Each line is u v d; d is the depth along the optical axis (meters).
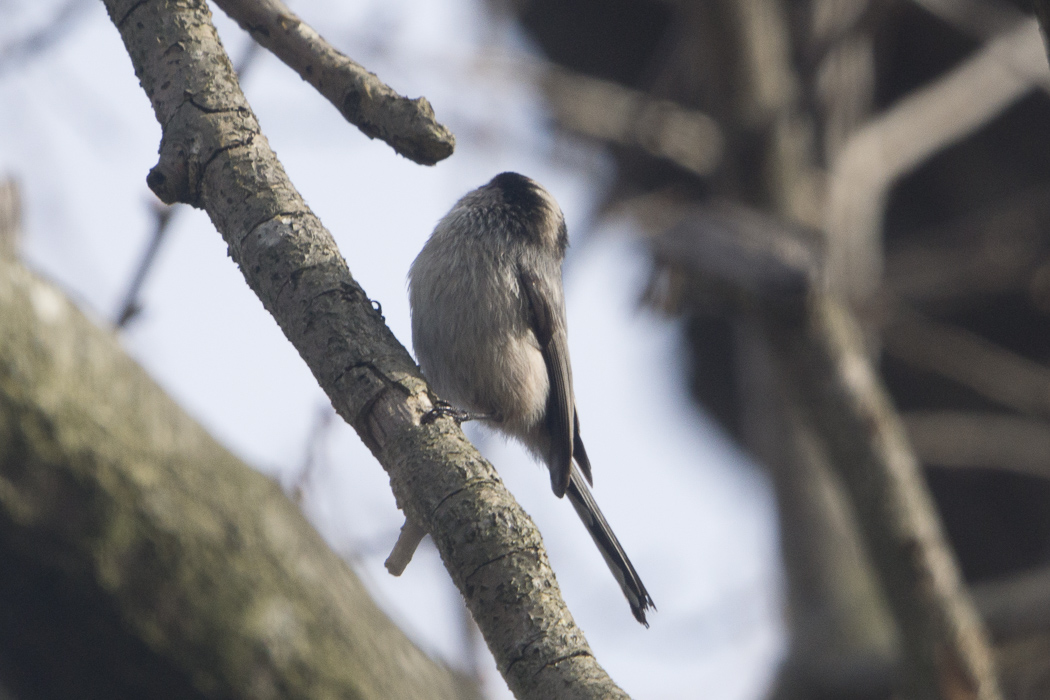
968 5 12.84
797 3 12.47
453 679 3.98
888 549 9.97
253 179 4.57
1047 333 15.83
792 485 13.40
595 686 3.59
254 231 4.53
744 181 11.45
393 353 4.44
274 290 4.52
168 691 3.48
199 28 4.67
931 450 14.43
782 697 12.74
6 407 3.40
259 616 3.55
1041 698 11.29
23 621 3.40
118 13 4.73
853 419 10.12
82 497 3.44
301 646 3.56
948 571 9.96
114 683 3.46
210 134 4.55
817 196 11.79
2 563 3.36
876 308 11.99
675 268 12.06
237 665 3.49
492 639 3.81
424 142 4.48
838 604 12.72
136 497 3.52
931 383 16.34
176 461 3.66
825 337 10.27
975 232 15.27
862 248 11.84
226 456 3.85
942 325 16.03
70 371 3.55
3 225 5.44
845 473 10.27
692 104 13.23
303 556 3.77
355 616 3.77
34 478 3.39
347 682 3.56
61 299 3.68
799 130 11.75
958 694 9.70
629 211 12.33
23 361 3.46
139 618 3.44
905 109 12.58
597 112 12.48
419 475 4.10
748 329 12.39
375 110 4.53
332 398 4.41
